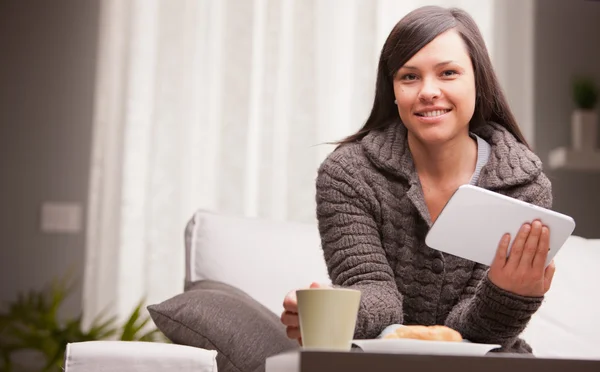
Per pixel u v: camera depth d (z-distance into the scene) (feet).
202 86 10.18
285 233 6.67
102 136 10.39
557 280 6.61
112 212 10.19
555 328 6.38
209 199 10.07
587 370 2.74
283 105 10.10
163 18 10.25
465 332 4.28
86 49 11.64
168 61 10.19
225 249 6.47
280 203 9.99
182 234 9.99
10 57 11.56
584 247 6.88
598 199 11.78
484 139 5.35
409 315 5.09
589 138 11.51
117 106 10.32
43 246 11.32
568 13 11.84
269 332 5.52
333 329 3.05
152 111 10.14
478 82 5.00
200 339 5.38
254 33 10.20
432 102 4.64
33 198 11.39
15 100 11.51
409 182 5.01
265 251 6.49
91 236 10.34
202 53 10.21
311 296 3.07
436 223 3.75
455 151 5.11
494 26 11.14
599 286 6.57
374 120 5.42
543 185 5.03
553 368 2.72
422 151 5.13
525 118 11.37
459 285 4.96
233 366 5.34
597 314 6.42
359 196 5.06
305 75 10.13
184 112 10.12
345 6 10.21
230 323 5.42
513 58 11.30
